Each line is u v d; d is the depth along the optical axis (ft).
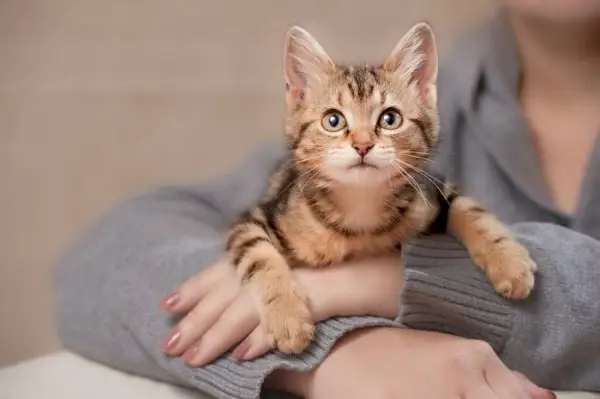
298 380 3.19
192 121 5.46
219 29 5.44
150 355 3.55
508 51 4.69
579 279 3.41
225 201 4.83
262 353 3.16
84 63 5.27
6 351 5.08
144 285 3.74
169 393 3.51
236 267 3.38
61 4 5.18
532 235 3.64
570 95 4.61
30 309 5.17
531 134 4.57
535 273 3.39
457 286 3.31
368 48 5.51
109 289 3.85
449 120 4.55
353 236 3.44
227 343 3.24
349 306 3.27
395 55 3.48
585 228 4.14
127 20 5.30
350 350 3.13
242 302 3.29
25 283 5.19
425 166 3.58
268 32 5.48
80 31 5.24
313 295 3.25
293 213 3.46
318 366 3.11
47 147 5.25
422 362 3.02
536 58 4.63
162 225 4.25
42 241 5.26
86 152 5.32
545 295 3.37
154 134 5.42
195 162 5.48
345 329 3.18
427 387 2.92
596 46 4.53
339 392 2.98
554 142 4.57
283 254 3.47
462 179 4.46
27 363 3.99
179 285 3.59
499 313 3.35
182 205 4.66
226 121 5.50
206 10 5.40
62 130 5.27
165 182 5.38
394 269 3.43
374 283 3.35
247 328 3.25
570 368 3.47
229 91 5.49
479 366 3.02
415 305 3.29
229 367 3.20
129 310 3.67
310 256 3.45
